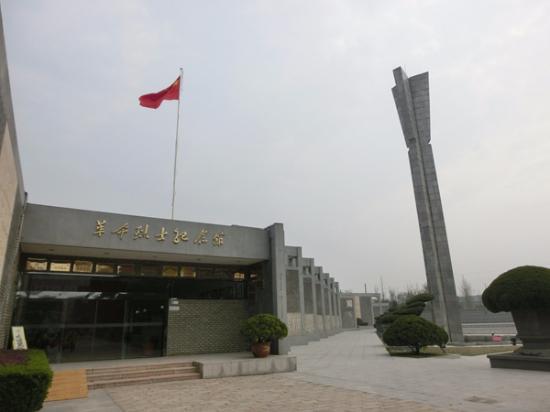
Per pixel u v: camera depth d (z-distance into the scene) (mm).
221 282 17875
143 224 14633
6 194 8391
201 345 16594
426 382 10672
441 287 26281
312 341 31531
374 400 8508
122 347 15086
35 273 14438
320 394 9430
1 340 10945
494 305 13500
